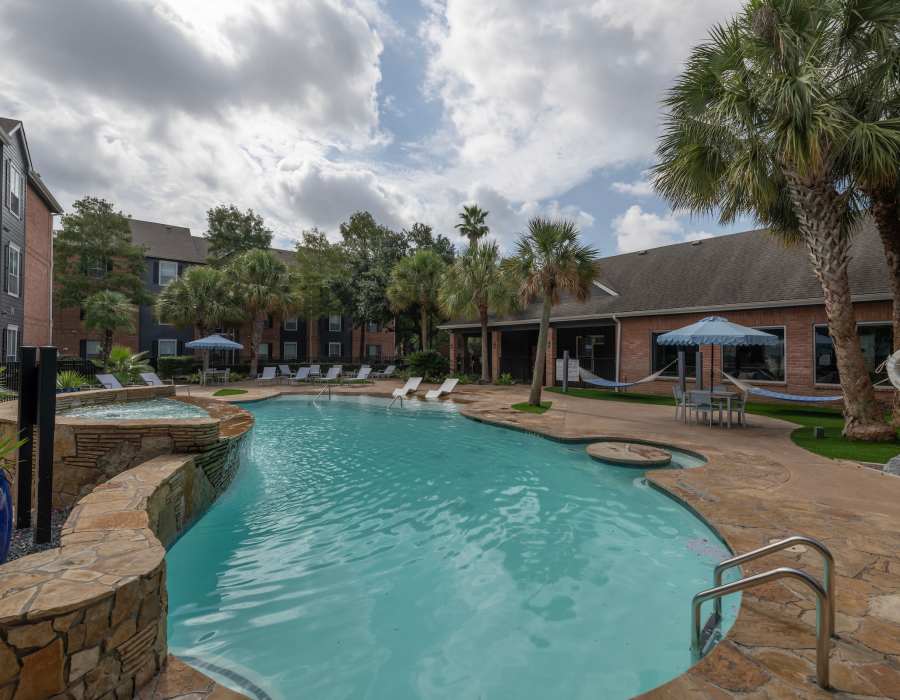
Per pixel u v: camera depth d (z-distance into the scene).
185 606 3.57
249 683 2.73
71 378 11.91
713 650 2.58
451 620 3.40
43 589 2.11
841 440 8.47
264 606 3.58
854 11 7.42
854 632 2.72
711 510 4.93
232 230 34.56
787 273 14.95
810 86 7.13
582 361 22.72
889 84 7.88
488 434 10.34
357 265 32.62
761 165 8.12
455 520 5.37
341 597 3.72
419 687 2.71
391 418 12.77
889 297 11.88
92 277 27.09
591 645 3.09
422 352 24.12
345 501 6.01
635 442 8.77
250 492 6.35
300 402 16.25
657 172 9.66
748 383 15.05
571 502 5.89
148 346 29.69
